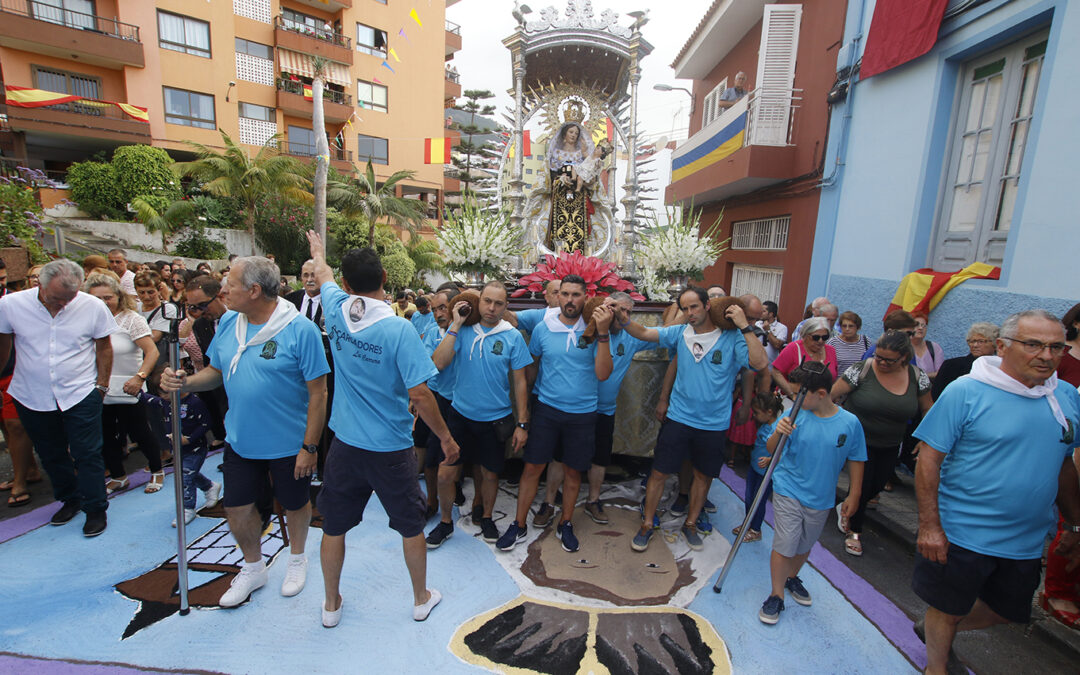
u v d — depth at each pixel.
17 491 3.87
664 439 3.49
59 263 3.25
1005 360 2.25
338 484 2.60
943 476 2.40
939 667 2.46
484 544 3.58
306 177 17.84
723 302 3.45
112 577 3.06
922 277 5.04
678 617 2.93
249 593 2.93
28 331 3.26
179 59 17.70
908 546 3.71
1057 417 2.20
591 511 3.98
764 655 2.68
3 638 2.55
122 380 3.91
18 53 15.42
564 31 5.67
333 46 20.69
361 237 17.64
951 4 4.91
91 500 3.44
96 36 15.74
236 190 16.34
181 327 3.90
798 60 7.97
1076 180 3.75
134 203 14.34
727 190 9.64
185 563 2.75
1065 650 2.78
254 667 2.46
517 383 3.46
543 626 2.81
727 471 4.98
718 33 10.56
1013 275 4.21
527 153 6.33
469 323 3.41
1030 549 2.25
